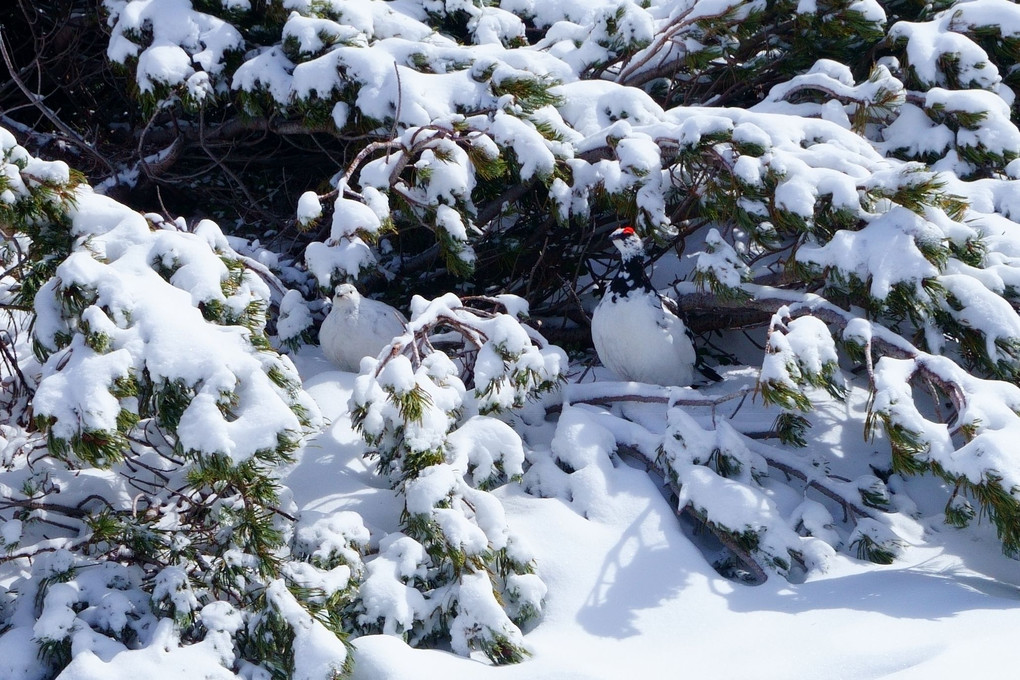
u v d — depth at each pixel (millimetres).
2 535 4242
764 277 6262
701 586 4477
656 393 5551
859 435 5738
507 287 7230
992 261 5605
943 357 5051
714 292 5641
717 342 6965
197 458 3709
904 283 5160
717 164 5766
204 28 6590
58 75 8883
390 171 6000
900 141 6641
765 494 5039
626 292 5641
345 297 5664
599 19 7219
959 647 3625
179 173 8445
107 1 7016
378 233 5785
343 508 4848
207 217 8750
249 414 3787
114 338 3881
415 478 4562
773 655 3867
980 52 6625
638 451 5344
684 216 6641
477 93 6418
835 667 3701
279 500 4340
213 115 8156
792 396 4711
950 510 4637
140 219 4500
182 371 3812
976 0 7043
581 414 5449
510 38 7832
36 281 4441
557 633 4285
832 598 4324
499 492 5102
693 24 7070
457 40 8023
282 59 6602
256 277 5809
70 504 4797
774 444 5641
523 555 4484
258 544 4023
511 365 5090
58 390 3723
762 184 5480
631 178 5777
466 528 4305
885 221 5352
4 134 4297
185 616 3812
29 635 3867
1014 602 4117
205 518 4480
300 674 3711
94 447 3654
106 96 9227
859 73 7641
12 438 5094
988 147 6270
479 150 5922
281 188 8781
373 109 6195
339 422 5438
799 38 7402
